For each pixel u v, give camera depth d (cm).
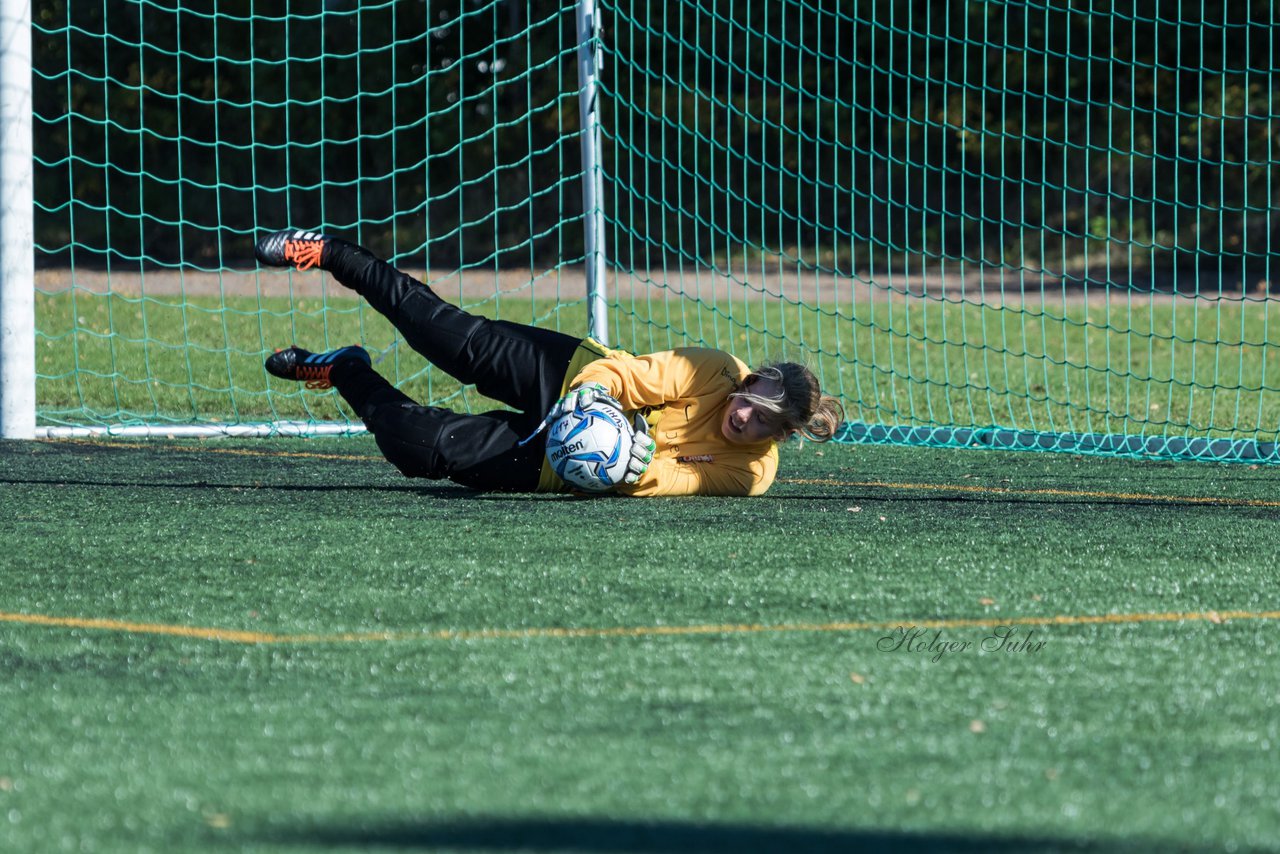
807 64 7131
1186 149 7212
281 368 1947
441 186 7838
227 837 757
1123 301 5959
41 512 1734
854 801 810
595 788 827
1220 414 3017
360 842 752
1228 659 1104
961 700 995
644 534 1592
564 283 6412
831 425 1866
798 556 1480
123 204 7981
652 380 1836
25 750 888
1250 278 6925
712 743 903
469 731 926
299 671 1066
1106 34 7106
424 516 1705
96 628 1190
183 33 7850
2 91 2375
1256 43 7038
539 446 1864
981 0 6956
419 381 3444
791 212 7219
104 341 4019
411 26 7731
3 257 2423
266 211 8100
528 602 1275
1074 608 1267
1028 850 748
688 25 6931
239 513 1730
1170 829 776
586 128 2695
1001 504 1853
